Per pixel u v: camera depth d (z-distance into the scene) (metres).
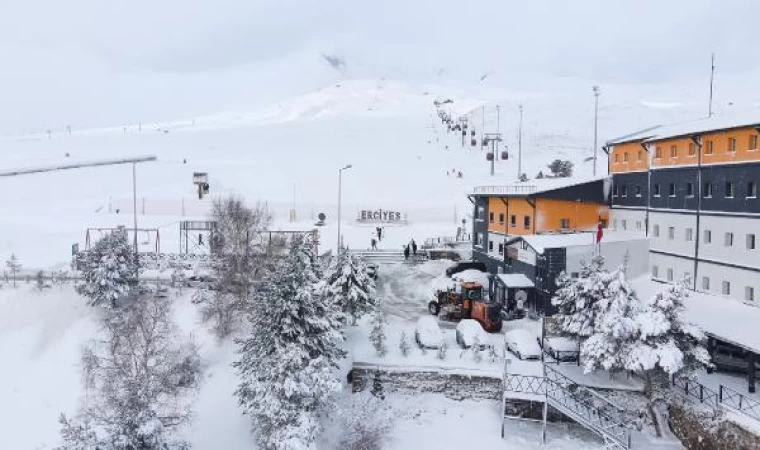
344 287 46.00
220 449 34.81
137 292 48.47
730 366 37.72
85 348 39.53
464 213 91.75
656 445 33.12
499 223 59.72
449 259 65.50
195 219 83.25
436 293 51.97
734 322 36.31
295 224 84.81
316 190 108.19
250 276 45.44
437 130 167.88
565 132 151.38
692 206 44.66
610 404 33.94
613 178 56.34
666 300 33.19
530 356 39.22
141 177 118.12
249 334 43.31
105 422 27.75
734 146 40.91
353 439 34.69
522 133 151.75
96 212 89.94
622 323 33.47
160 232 75.81
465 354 40.00
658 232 48.91
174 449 29.73
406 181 113.56
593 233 51.78
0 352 44.44
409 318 48.34
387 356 40.03
